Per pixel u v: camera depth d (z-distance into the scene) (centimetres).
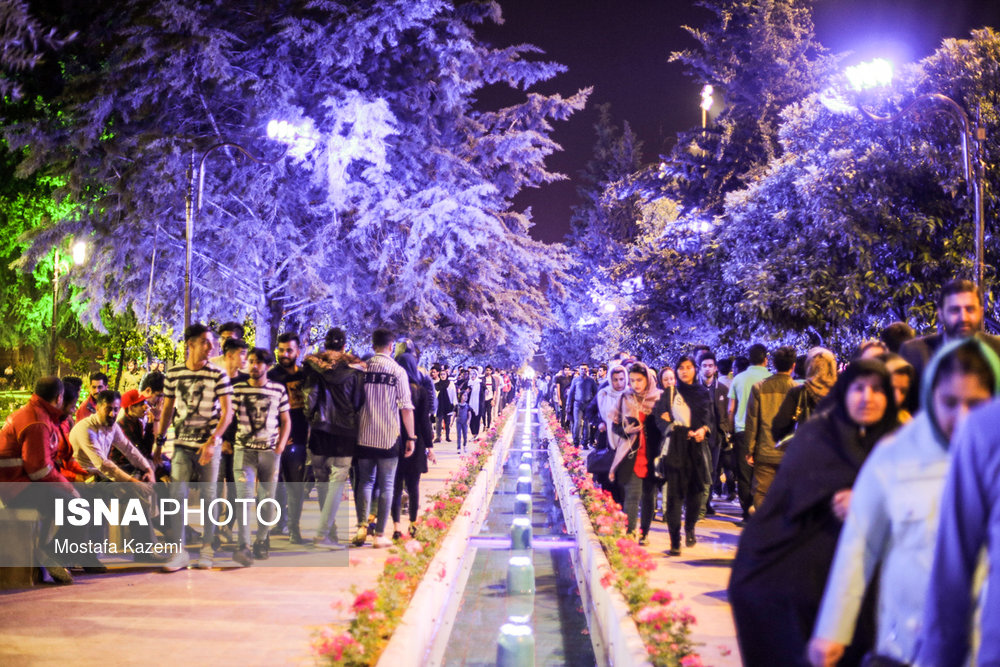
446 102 2744
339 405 951
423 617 586
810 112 1919
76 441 896
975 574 226
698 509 982
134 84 2188
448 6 2405
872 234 1631
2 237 2552
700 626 649
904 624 283
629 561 670
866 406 387
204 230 2338
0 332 2762
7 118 2281
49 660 561
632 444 976
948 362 271
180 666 548
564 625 708
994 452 221
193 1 2214
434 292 2714
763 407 841
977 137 1280
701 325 2580
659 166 3164
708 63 2983
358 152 2239
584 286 6353
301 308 2580
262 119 2305
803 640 381
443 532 811
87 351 2892
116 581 799
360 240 2497
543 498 1525
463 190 2606
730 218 2147
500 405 3997
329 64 2402
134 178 2183
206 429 850
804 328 1823
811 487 384
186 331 862
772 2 2867
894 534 289
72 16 2289
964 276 1559
